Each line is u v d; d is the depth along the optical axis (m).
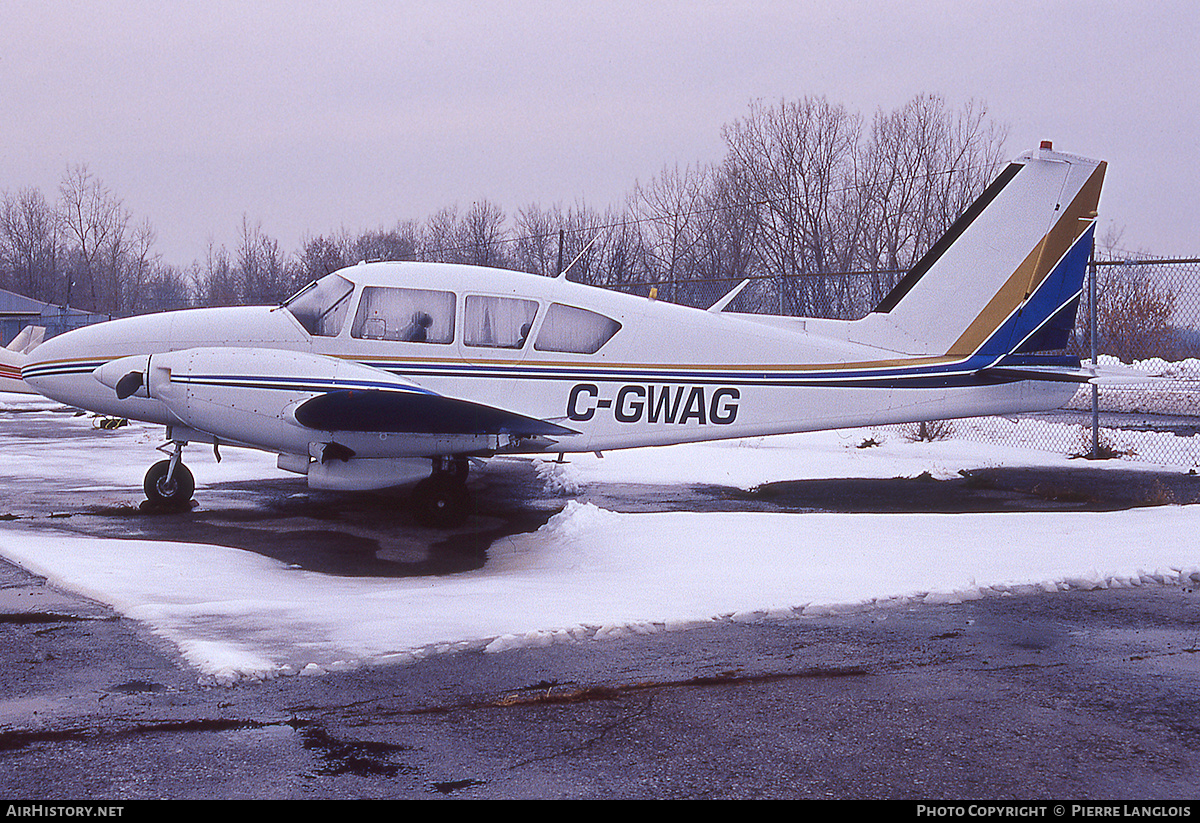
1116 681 4.57
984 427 17.86
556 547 8.01
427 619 5.49
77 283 74.38
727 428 9.98
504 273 9.74
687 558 7.23
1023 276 10.27
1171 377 10.16
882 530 8.17
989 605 6.00
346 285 9.54
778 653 4.99
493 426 8.93
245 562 7.26
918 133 29.84
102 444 16.67
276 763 3.57
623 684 4.49
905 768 3.57
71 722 3.94
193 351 9.13
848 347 10.18
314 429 8.98
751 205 30.94
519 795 3.33
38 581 6.39
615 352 9.72
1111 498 10.26
